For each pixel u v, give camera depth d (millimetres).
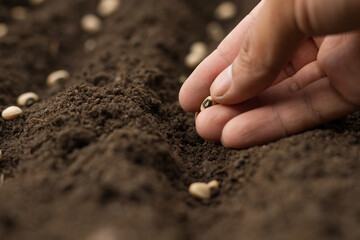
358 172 333
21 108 413
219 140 373
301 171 335
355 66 348
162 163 350
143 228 320
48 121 367
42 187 335
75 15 505
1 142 381
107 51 451
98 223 322
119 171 333
